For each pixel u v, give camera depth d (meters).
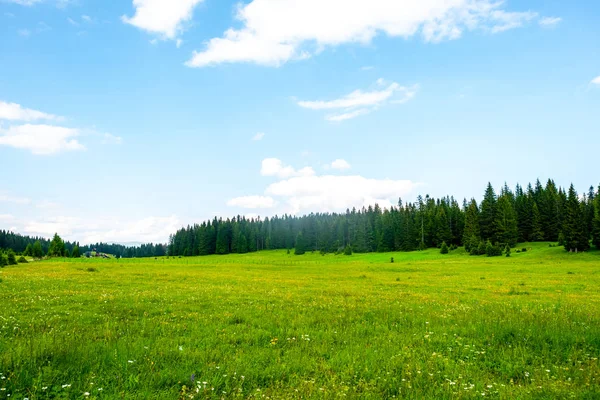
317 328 12.75
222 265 80.62
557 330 11.49
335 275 49.12
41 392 6.38
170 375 7.34
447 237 128.50
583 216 102.00
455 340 11.01
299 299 21.47
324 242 159.75
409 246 135.00
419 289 29.73
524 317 14.40
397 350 9.88
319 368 8.34
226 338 10.89
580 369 8.20
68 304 17.03
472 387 7.20
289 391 6.88
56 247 124.94
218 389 6.98
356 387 7.23
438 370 8.34
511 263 73.75
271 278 41.88
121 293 22.27
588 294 26.56
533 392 6.98
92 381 6.86
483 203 124.94
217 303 18.89
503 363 8.93
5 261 65.38
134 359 8.16
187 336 11.13
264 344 10.39
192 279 37.78
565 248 91.94
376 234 151.50
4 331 10.84
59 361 7.65
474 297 24.02
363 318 14.94
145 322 13.06
